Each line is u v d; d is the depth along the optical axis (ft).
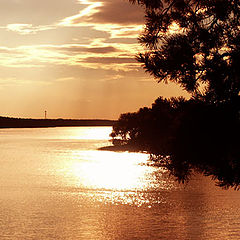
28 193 194.90
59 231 122.31
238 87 35.73
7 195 189.16
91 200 176.55
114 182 226.58
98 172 274.57
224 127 35.42
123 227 126.11
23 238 114.42
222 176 35.58
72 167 309.01
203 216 141.38
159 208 157.79
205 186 204.23
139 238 113.70
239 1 36.83
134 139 435.12
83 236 116.47
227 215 142.61
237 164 35.50
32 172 278.05
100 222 135.03
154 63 37.55
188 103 37.01
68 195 189.16
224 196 178.50
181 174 37.06
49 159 377.50
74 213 149.79
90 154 426.92
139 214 147.13
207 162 35.81
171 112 37.78
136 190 199.93
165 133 37.40
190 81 37.24
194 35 37.81
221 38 37.09
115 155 404.77
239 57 34.91
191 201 168.45
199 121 35.73
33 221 136.87
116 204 167.02
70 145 605.31
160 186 209.97
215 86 35.81
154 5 39.19
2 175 261.85
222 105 35.70
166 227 127.03
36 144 642.22
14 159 379.14
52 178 247.70
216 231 121.39
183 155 36.22
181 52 36.88
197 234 117.91
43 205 165.68
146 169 286.46
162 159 37.50
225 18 37.24
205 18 38.75
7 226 129.18
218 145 35.58
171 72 37.96
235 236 114.62
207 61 36.58
